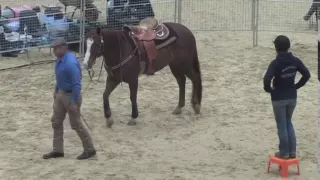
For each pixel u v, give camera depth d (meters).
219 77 14.90
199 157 9.73
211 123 11.59
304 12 21.77
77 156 9.73
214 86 14.16
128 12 17.28
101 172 8.96
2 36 16.27
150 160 9.55
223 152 9.98
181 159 9.62
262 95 13.44
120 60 10.76
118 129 11.22
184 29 11.95
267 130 11.12
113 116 12.02
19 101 12.95
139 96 13.42
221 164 9.39
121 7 17.28
